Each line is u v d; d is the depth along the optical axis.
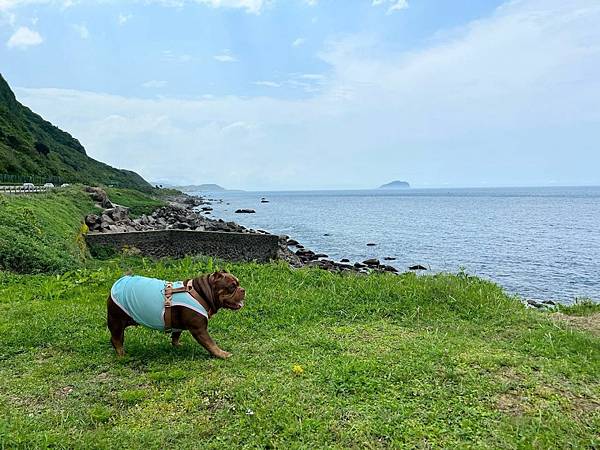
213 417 1.75
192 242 10.59
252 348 2.45
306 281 3.90
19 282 4.51
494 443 1.55
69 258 6.74
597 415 1.74
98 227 11.32
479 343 2.51
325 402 1.81
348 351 2.37
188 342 2.55
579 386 1.97
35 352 2.49
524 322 2.91
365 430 1.62
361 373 2.04
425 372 2.06
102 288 4.01
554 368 2.13
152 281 2.38
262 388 1.91
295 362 2.22
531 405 1.80
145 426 1.70
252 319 2.91
